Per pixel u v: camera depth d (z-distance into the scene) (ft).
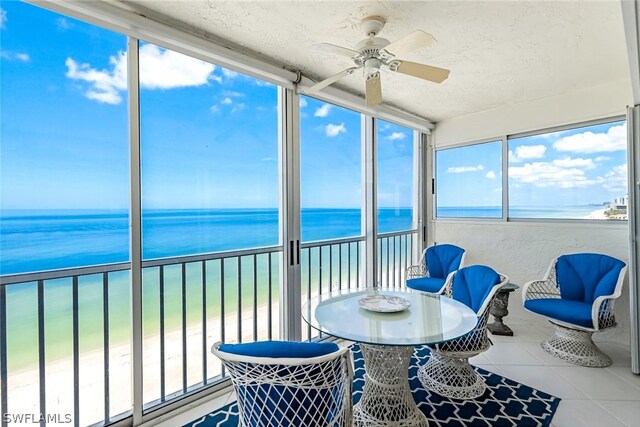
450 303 6.75
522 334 10.36
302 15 6.14
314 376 3.86
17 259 5.29
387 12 6.01
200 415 6.50
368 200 11.53
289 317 8.62
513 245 11.69
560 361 8.50
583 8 5.86
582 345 8.48
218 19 6.29
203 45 6.66
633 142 7.73
